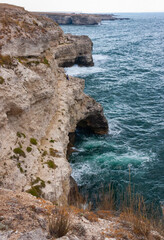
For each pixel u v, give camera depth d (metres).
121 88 48.34
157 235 8.70
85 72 60.38
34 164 12.84
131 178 20.97
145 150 25.73
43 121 16.41
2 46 14.03
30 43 16.84
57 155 14.87
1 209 7.36
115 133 29.53
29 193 10.77
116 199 16.95
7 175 10.64
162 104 39.81
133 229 8.75
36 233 6.09
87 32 163.12
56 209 8.52
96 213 10.20
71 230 7.47
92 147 26.20
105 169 22.25
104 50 93.62
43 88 15.52
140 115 35.28
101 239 7.63
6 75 12.27
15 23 16.48
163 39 129.12
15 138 12.56
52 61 21.22
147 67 66.56
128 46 104.62
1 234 5.88
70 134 25.91
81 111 26.47
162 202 17.94
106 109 37.56
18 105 12.39
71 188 17.20
